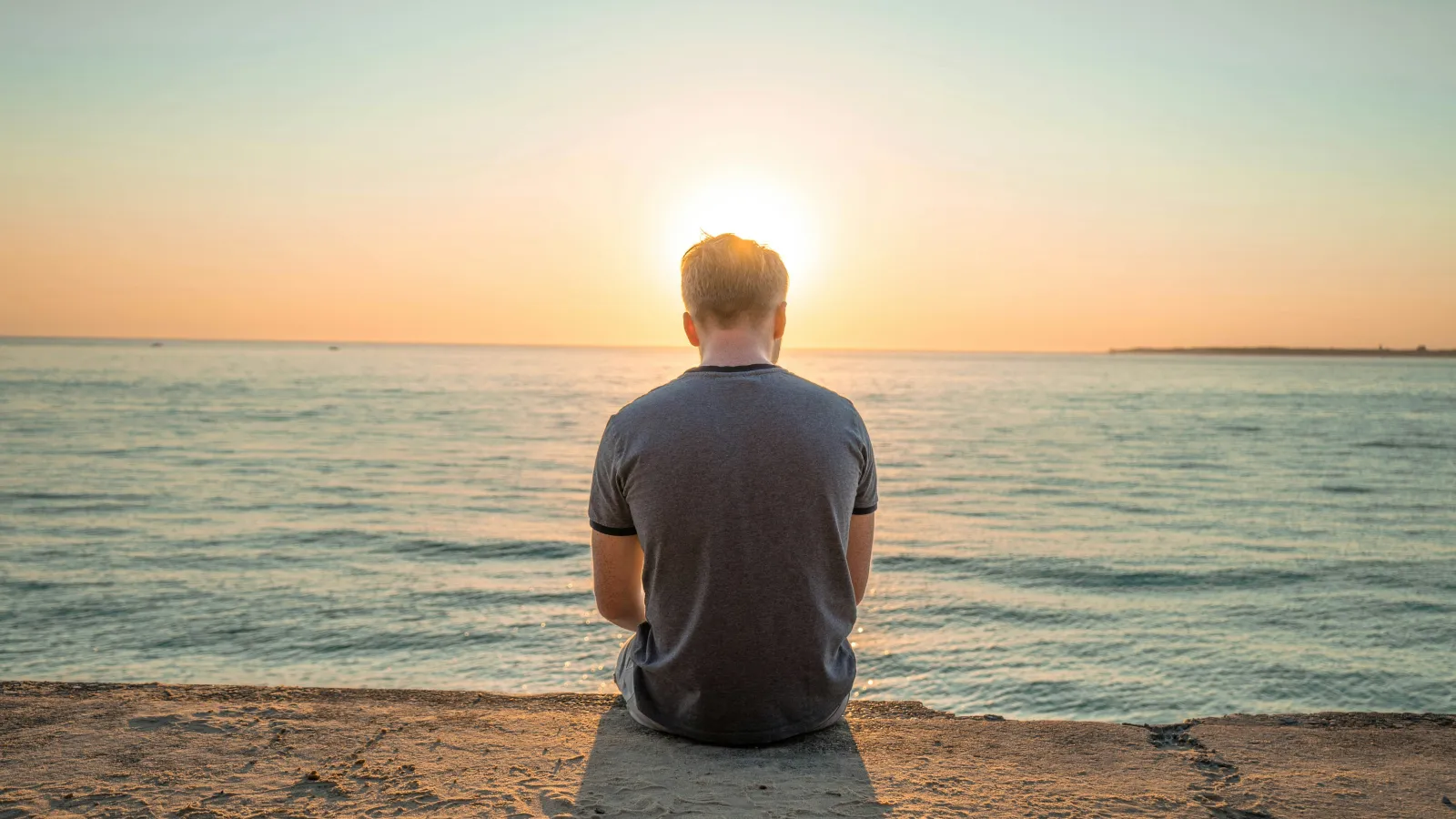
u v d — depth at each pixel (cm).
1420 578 1994
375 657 1327
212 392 10281
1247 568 2088
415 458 4609
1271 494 3522
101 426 6075
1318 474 4247
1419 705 1203
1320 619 1625
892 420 7938
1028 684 1266
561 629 1468
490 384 14200
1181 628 1551
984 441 5994
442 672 1259
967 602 1728
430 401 9769
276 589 1752
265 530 2475
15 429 5766
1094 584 1903
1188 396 12600
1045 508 3100
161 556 2088
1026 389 14600
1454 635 1518
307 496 3188
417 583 1809
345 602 1642
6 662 1301
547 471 4066
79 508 2838
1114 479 4019
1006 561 2134
